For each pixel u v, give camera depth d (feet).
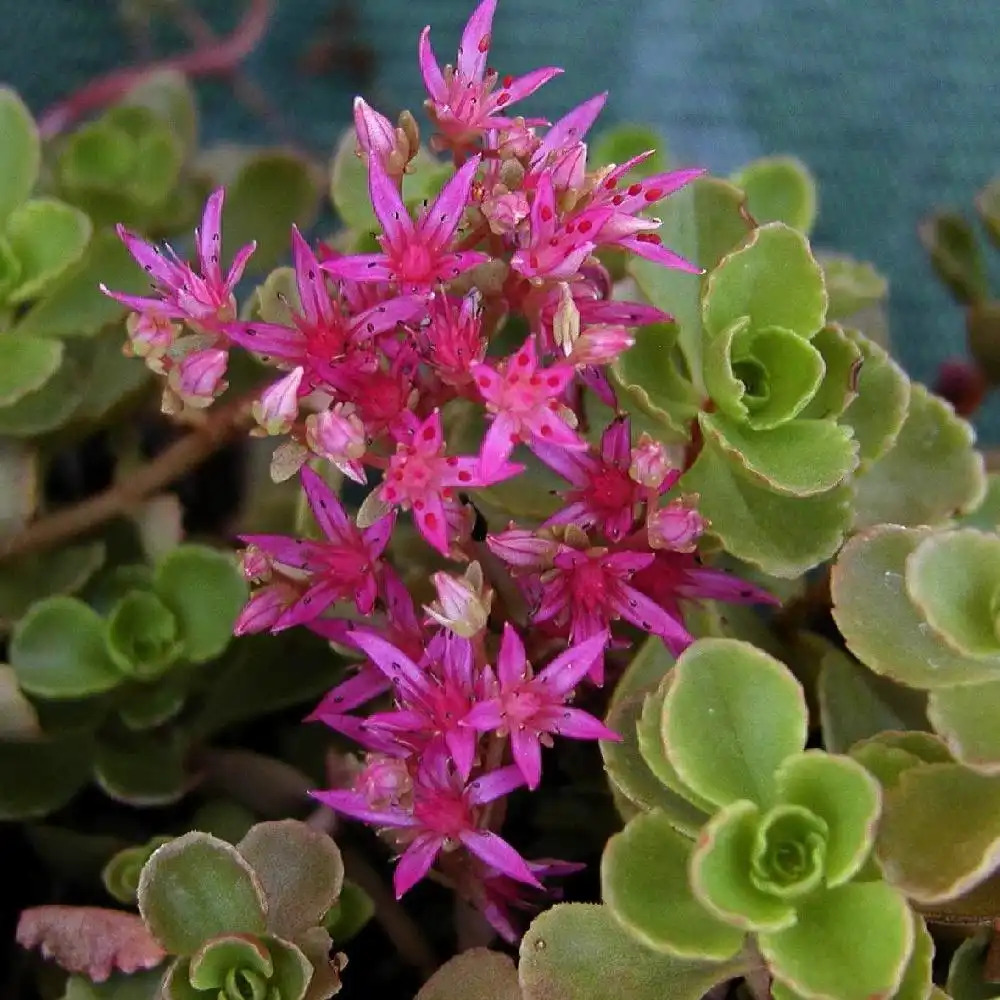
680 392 1.04
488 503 1.04
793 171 1.12
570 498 0.97
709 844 0.89
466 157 0.98
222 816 1.09
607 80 1.44
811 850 0.91
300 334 0.94
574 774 1.08
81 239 1.10
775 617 1.09
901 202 1.40
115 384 1.12
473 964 0.98
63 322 1.11
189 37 1.42
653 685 1.00
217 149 1.25
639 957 0.95
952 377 1.23
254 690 1.11
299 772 1.10
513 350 1.07
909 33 1.46
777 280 1.00
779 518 1.00
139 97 1.24
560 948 0.95
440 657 0.95
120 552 1.14
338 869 0.98
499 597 1.01
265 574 0.97
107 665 1.06
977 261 1.20
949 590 0.94
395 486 0.91
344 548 0.98
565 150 0.95
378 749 0.98
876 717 1.02
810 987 0.89
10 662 1.07
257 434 0.92
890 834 0.93
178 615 1.07
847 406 1.03
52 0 1.42
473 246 0.97
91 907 1.03
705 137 1.42
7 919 1.09
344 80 1.46
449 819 0.95
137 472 1.11
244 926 0.96
